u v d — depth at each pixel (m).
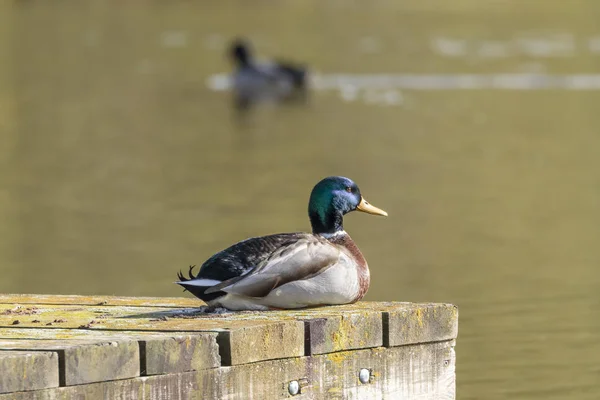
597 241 15.59
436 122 28.45
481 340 10.56
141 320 6.87
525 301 12.05
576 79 36.69
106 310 7.45
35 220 16.84
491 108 30.86
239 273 6.91
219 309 7.11
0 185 19.88
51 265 13.91
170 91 34.72
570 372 9.58
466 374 9.52
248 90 35.47
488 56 42.53
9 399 5.56
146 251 14.70
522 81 36.25
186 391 6.14
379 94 33.97
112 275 13.30
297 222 16.56
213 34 49.84
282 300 7.00
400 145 24.81
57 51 43.12
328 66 40.19
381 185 20.00
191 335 6.17
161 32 50.16
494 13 58.31
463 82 36.06
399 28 51.81
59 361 5.73
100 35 48.41
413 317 7.00
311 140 25.59
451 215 17.39
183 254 14.48
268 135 26.44
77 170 21.48
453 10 59.59
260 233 15.77
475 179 20.73
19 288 12.65
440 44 46.16
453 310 7.18
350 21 54.94
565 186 20.09
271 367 6.43
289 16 56.81
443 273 13.46
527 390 9.11
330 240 7.62
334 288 7.06
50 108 30.34
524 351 10.22
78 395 5.80
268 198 18.56
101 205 18.05
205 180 20.38
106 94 33.41
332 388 6.69
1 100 31.64
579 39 47.84
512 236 15.80
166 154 23.55
